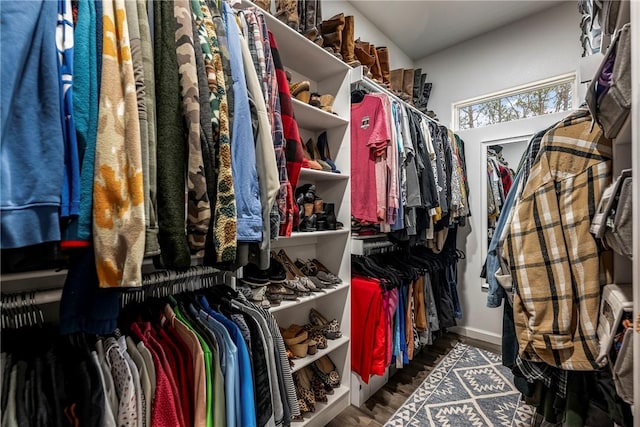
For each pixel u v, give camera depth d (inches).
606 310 34.1
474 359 86.7
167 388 28.4
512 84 99.3
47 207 19.5
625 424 34.4
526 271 39.3
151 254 23.6
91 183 21.6
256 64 39.0
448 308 91.1
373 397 68.9
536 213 39.7
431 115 104.5
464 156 107.5
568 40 89.0
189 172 26.3
